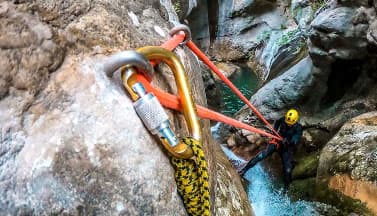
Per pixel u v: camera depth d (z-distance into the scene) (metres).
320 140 6.09
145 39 1.20
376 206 4.24
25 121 0.86
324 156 5.08
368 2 4.99
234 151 6.81
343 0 5.39
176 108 1.05
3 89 0.85
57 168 0.85
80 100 0.91
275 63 8.68
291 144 5.77
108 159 0.89
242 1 11.63
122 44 1.08
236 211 1.80
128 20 1.20
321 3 8.47
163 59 1.04
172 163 0.98
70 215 0.85
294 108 6.67
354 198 4.47
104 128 0.90
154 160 0.94
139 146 0.93
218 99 8.69
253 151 6.67
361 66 5.83
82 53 0.97
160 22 1.41
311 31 5.91
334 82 6.25
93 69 0.96
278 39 10.59
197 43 11.88
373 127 5.05
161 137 0.92
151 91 0.98
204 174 0.98
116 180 0.90
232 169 2.37
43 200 0.83
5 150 0.83
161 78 1.13
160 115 0.91
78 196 0.86
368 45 5.27
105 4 1.13
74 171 0.86
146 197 0.92
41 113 0.88
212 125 7.63
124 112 0.93
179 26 1.29
